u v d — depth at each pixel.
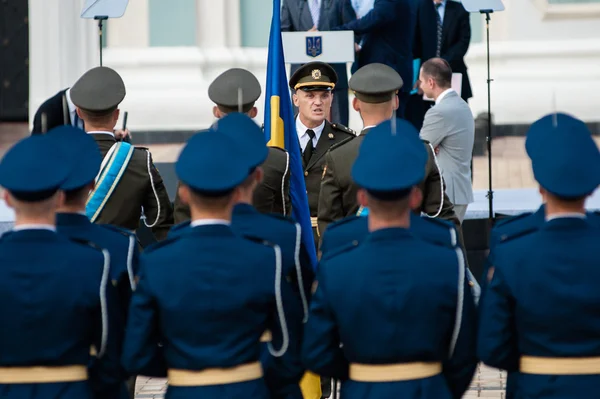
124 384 16.83
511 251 15.15
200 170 14.97
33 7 47.28
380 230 14.93
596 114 48.81
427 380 14.88
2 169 15.06
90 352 15.59
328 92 25.05
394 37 35.34
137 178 21.17
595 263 14.89
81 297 15.10
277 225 16.94
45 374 15.17
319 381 21.00
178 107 47.75
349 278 14.75
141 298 15.06
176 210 21.36
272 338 15.52
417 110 36.62
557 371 14.95
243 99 21.06
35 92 47.41
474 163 43.69
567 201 15.06
